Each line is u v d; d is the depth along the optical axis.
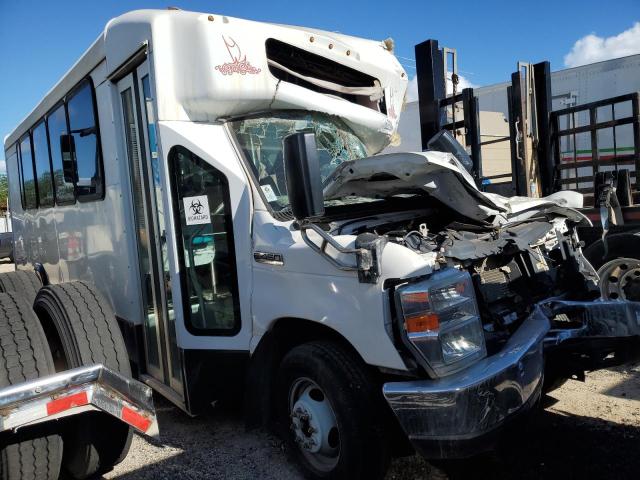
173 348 4.04
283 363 3.34
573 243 4.10
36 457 3.11
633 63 9.23
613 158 6.50
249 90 3.73
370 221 3.62
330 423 3.17
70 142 5.52
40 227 7.09
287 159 2.80
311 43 4.16
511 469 3.40
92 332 3.61
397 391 2.68
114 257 4.77
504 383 2.67
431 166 3.12
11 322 3.23
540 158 7.22
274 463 3.66
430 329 2.68
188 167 3.69
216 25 3.63
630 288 4.79
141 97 4.03
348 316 2.93
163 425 4.36
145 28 3.71
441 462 3.50
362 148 4.68
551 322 3.30
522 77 6.90
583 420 3.96
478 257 3.24
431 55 7.46
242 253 3.54
